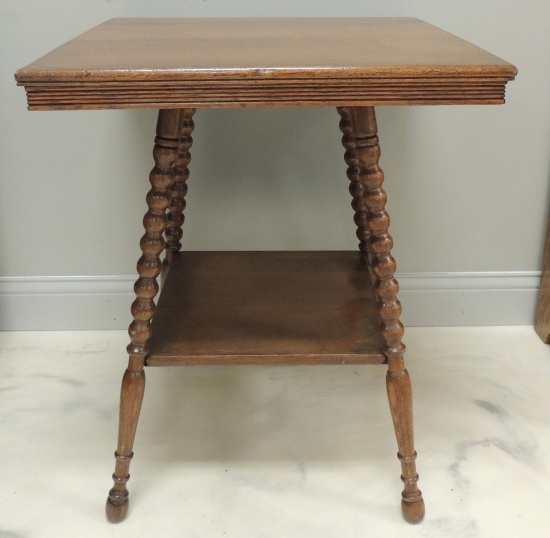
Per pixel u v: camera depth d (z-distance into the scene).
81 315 1.78
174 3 1.54
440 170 1.68
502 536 1.18
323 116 1.62
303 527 1.20
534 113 1.64
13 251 1.72
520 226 1.74
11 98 1.58
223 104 0.93
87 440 1.41
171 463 1.34
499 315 1.82
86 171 1.65
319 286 1.42
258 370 1.63
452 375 1.61
